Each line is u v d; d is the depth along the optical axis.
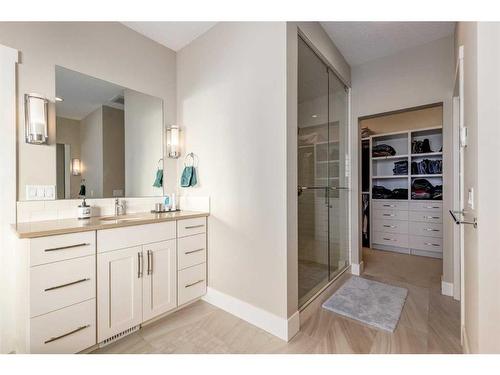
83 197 1.88
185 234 2.00
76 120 1.85
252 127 1.83
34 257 1.22
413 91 2.51
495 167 1.03
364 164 4.21
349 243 2.90
